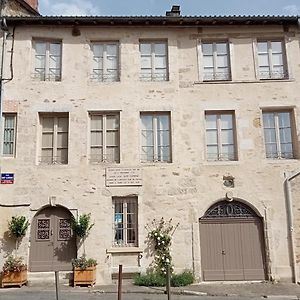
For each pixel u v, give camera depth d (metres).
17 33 13.85
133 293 11.17
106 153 13.51
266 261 12.98
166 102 13.72
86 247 12.73
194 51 14.19
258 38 14.36
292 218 13.09
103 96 13.66
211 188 13.26
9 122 13.41
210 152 13.70
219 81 13.92
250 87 13.90
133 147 13.38
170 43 14.19
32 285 12.24
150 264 12.75
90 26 14.06
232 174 13.33
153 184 13.20
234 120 13.78
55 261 12.79
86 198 13.02
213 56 14.30
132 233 13.07
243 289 11.77
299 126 13.61
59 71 13.95
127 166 13.25
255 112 13.73
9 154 13.20
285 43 14.23
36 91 13.53
